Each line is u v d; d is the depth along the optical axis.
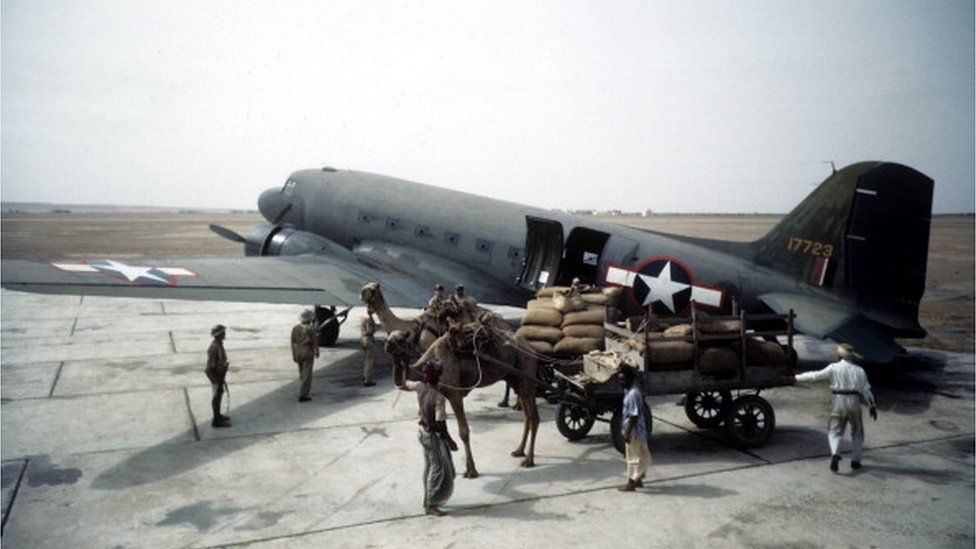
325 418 9.41
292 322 18.20
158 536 5.75
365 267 14.88
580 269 13.20
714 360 7.90
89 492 6.73
